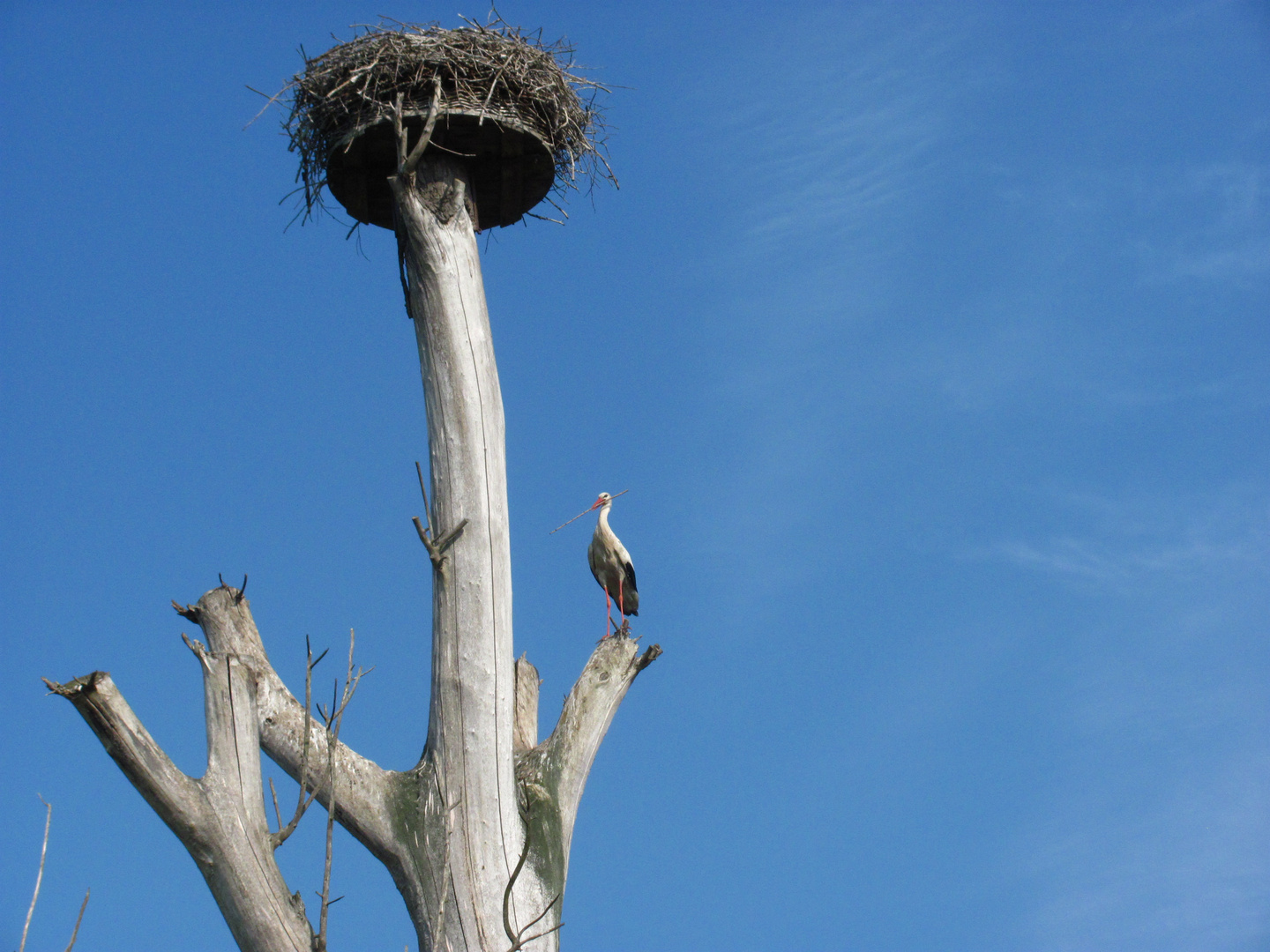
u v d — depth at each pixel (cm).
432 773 811
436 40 998
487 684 824
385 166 1039
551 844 816
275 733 793
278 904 619
